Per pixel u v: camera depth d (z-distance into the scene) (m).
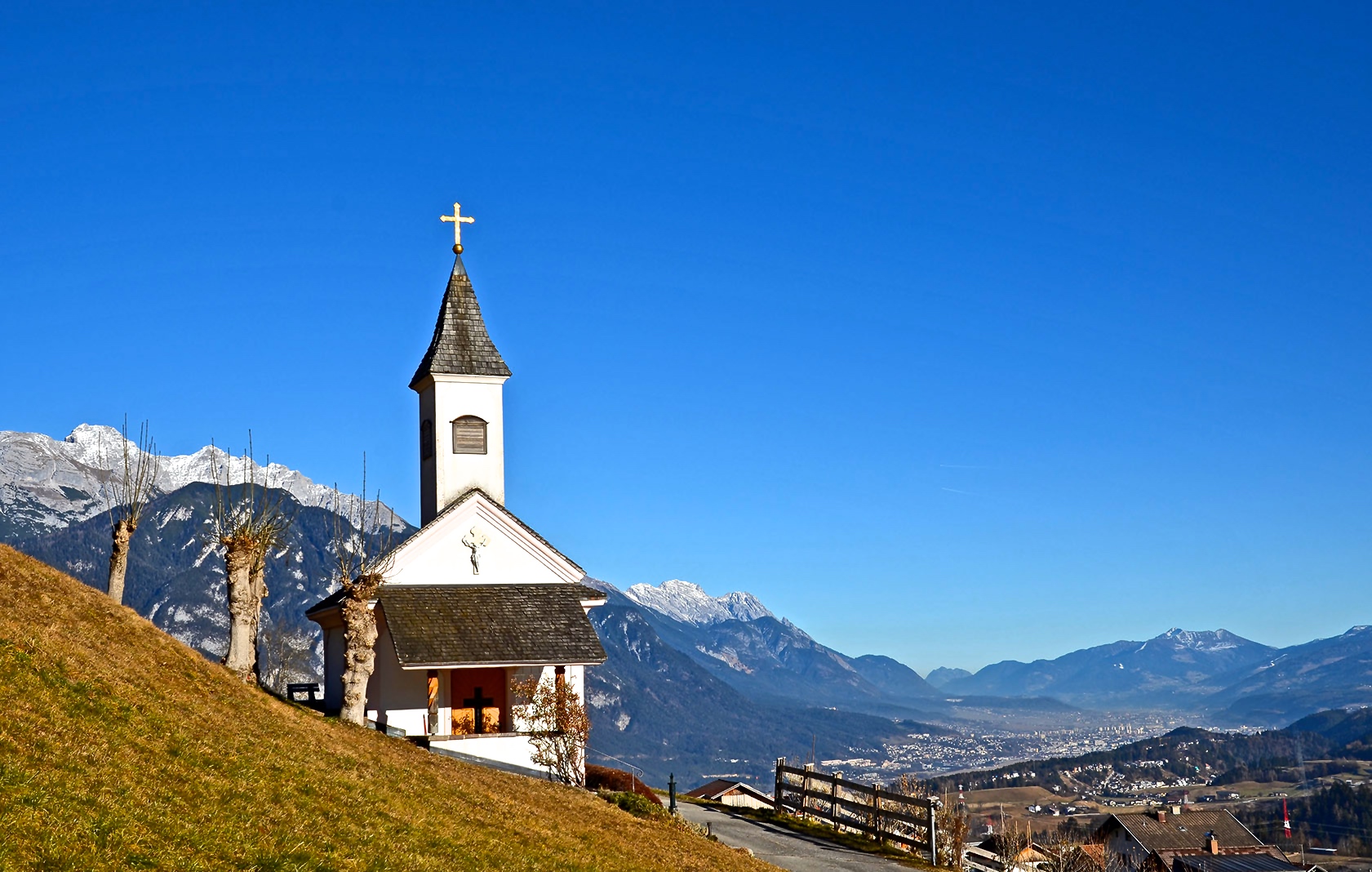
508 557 48.41
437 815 29.34
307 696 58.00
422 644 43.81
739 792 57.88
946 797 49.69
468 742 42.84
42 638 29.25
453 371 50.56
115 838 20.14
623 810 38.97
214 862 20.86
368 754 34.19
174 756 25.77
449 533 47.75
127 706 27.36
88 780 22.20
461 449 50.50
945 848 39.25
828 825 44.50
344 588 48.09
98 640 31.89
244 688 35.22
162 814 22.02
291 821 24.52
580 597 48.19
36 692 25.81
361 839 25.11
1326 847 153.12
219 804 23.94
